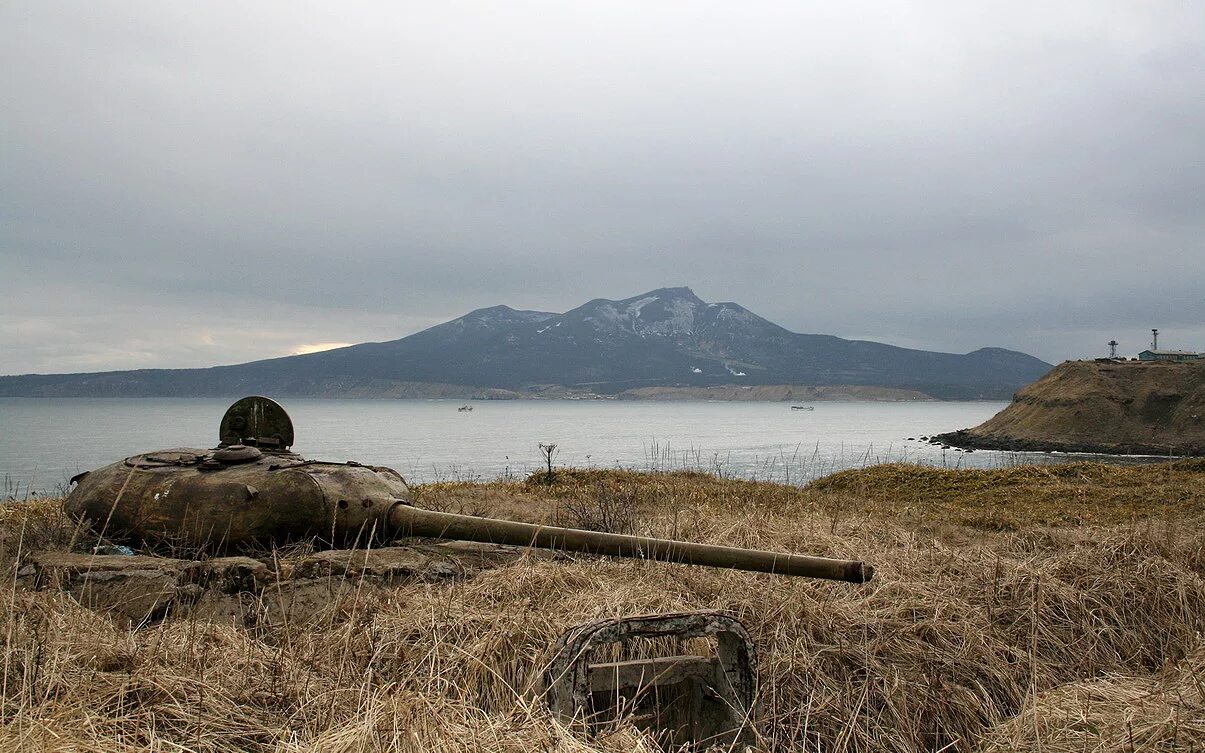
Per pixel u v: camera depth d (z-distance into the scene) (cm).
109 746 423
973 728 618
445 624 642
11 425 11219
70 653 544
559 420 16488
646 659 550
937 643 710
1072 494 1741
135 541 845
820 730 596
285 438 985
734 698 500
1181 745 501
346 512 855
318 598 732
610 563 877
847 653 665
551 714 467
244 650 592
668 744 506
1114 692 597
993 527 1380
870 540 1059
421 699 484
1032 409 8431
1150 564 852
